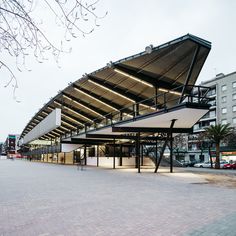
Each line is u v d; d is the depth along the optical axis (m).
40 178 18.00
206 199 9.54
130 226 6.00
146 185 13.91
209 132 42.44
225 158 56.12
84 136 34.72
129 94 25.33
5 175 20.69
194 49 16.70
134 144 39.12
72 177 18.84
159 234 5.42
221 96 60.50
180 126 23.86
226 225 6.05
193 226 6.00
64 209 7.80
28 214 7.16
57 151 45.22
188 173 23.62
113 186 13.43
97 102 30.77
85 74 23.73
